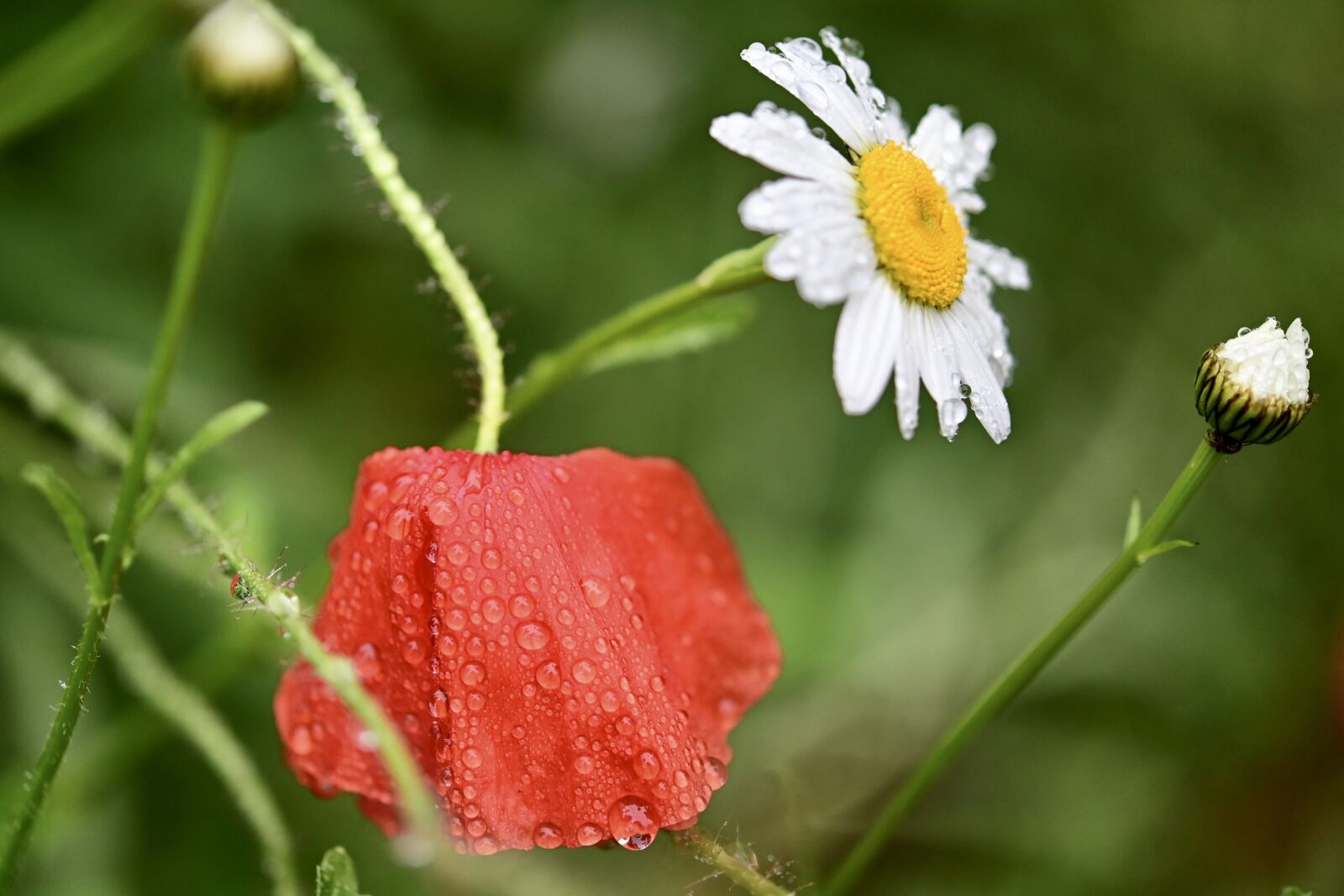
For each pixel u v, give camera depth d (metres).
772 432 0.50
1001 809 0.45
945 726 0.46
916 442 0.51
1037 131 0.54
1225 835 0.46
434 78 0.47
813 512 0.50
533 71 0.48
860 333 0.33
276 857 0.36
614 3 0.49
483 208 0.45
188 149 0.43
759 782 0.44
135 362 0.41
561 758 0.32
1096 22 0.53
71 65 0.38
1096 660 0.48
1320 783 0.47
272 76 0.31
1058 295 0.54
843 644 0.46
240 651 0.38
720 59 0.50
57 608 0.40
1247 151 0.56
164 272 0.43
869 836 0.36
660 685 0.33
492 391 0.34
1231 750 0.48
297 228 0.44
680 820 0.32
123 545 0.32
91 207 0.42
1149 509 0.51
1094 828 0.45
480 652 0.32
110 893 0.39
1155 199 0.55
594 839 0.32
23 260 0.41
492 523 0.32
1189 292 0.54
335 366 0.45
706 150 0.50
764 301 0.51
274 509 0.41
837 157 0.33
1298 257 0.54
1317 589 0.51
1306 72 0.56
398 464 0.33
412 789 0.30
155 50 0.42
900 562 0.49
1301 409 0.33
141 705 0.39
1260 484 0.52
